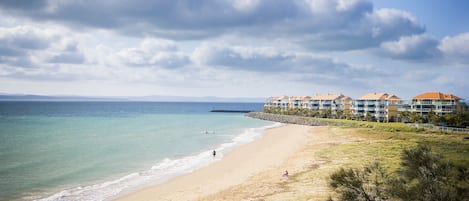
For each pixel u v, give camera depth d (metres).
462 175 10.21
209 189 30.70
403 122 109.94
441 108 109.62
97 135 75.81
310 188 27.78
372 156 42.06
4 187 31.34
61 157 47.19
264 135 82.25
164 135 79.00
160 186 32.59
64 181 34.19
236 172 38.31
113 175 37.34
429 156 10.78
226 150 56.47
